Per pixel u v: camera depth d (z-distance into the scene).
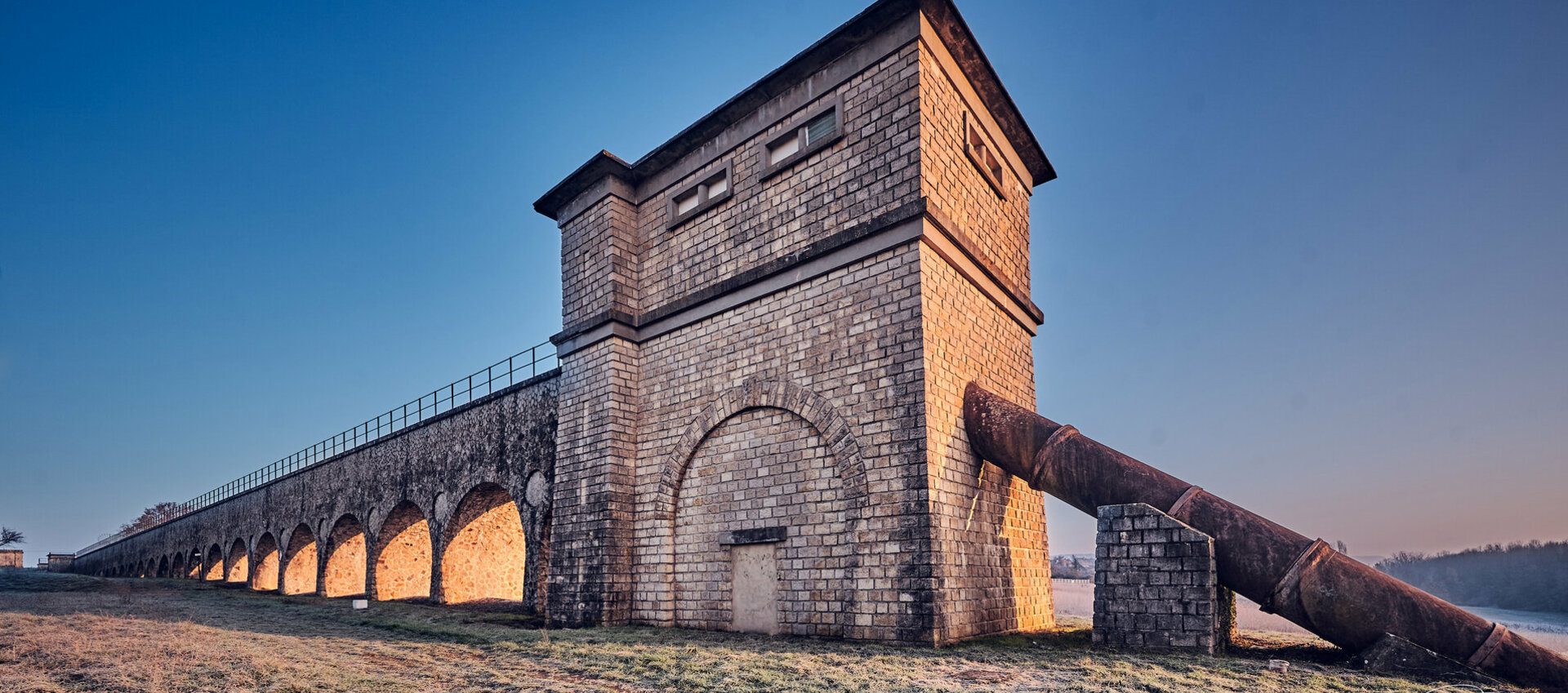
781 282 14.34
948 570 11.91
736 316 15.11
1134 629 10.95
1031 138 17.17
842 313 13.34
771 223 14.88
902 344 12.43
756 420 14.41
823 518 12.96
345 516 30.20
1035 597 15.00
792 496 13.49
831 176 14.00
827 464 13.10
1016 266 16.61
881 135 13.36
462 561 23.92
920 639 11.33
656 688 9.09
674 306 16.23
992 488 13.89
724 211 15.86
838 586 12.52
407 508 26.55
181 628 14.53
